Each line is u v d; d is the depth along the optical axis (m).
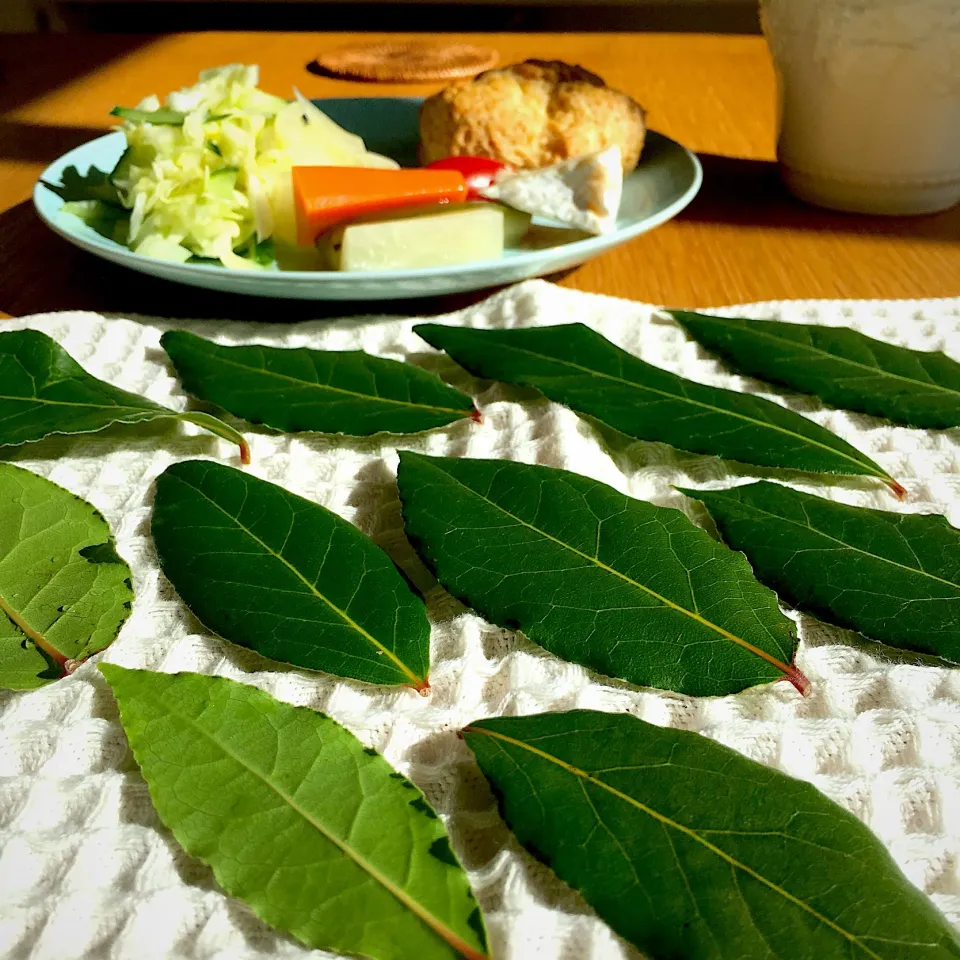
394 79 0.53
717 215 0.36
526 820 0.13
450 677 0.16
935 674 0.16
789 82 0.35
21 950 0.13
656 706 0.16
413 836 0.13
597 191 0.32
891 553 0.18
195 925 0.13
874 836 0.13
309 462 0.21
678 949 0.12
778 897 0.12
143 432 0.22
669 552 0.17
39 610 0.17
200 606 0.17
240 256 0.32
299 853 0.13
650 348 0.26
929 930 0.12
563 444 0.21
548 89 0.37
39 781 0.15
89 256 0.32
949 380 0.23
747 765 0.14
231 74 0.34
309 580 0.17
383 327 0.26
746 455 0.21
